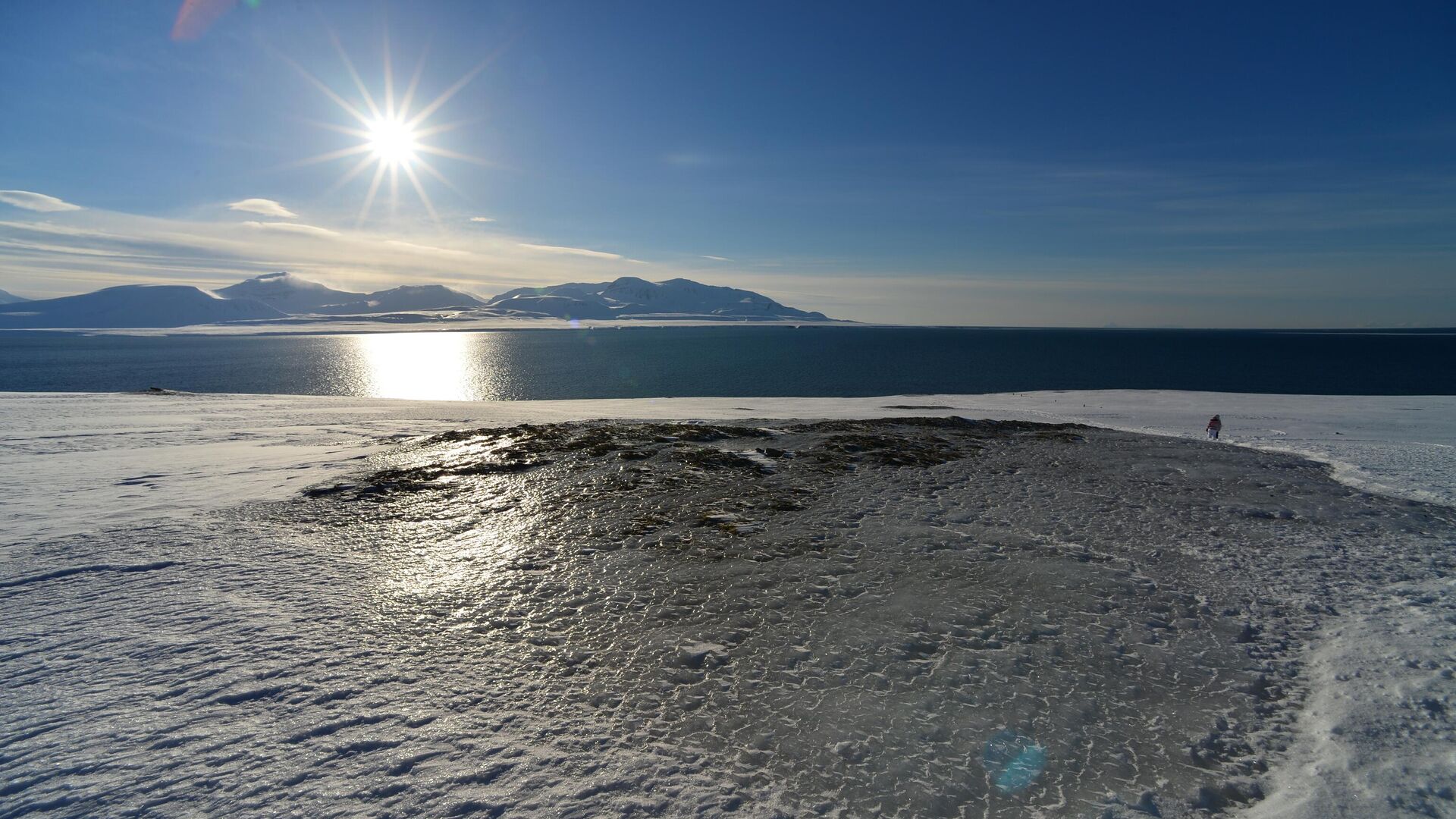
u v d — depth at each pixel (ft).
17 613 27.04
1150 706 21.18
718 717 20.21
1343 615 28.14
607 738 19.04
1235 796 17.07
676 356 462.60
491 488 51.01
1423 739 19.21
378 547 37.04
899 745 18.84
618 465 59.16
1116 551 36.40
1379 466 62.85
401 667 23.03
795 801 16.49
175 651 23.72
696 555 35.63
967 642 25.27
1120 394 166.20
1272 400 151.23
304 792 16.24
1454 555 36.14
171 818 15.23
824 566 33.71
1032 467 59.93
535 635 25.90
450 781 16.83
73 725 18.92
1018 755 18.49
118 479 53.31
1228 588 31.09
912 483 52.95
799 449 67.00
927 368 349.82
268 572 32.55
